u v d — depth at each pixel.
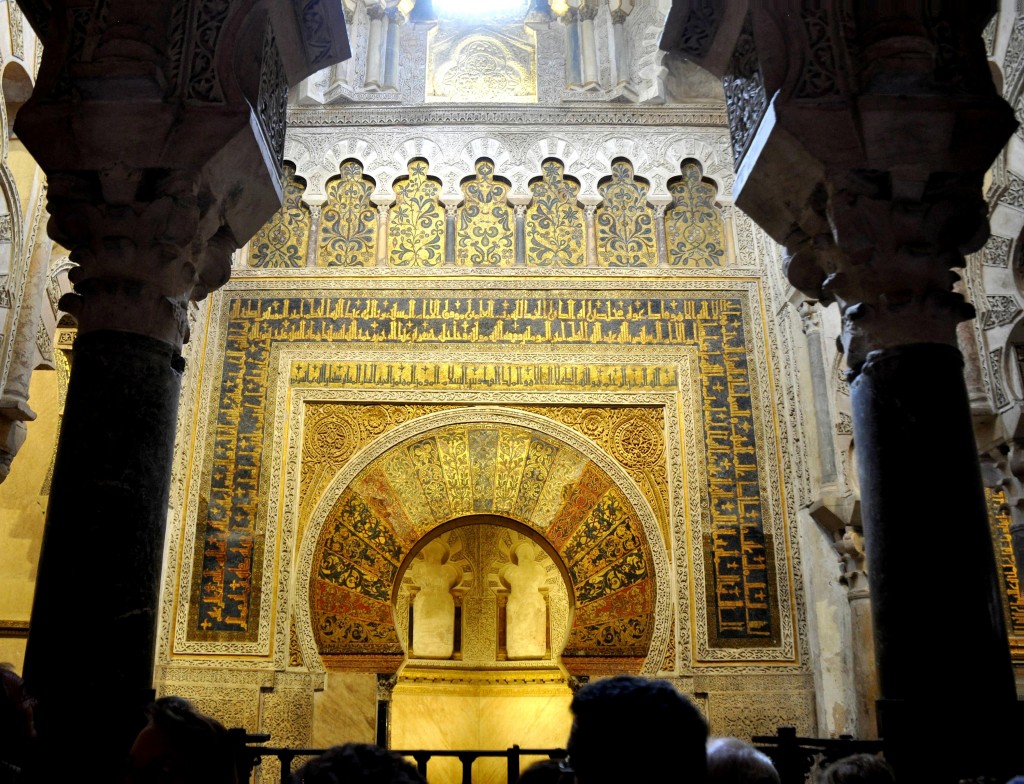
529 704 11.40
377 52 9.47
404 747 11.07
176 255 4.04
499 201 9.05
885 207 4.05
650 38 9.48
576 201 9.06
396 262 8.83
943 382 3.92
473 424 8.34
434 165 9.10
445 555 11.93
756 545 8.04
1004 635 3.68
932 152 4.06
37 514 9.15
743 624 7.84
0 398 5.96
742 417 8.38
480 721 11.61
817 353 8.05
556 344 8.55
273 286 8.70
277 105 4.62
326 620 7.77
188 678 7.53
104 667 3.56
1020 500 6.72
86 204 4.00
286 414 8.30
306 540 7.94
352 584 7.89
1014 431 6.44
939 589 3.65
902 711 3.58
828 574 7.80
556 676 11.26
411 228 8.95
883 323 4.02
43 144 4.00
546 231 8.97
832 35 4.23
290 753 3.95
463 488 8.17
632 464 8.24
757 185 4.43
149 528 3.81
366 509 8.08
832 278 4.16
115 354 3.89
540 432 8.31
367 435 8.29
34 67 6.18
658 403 8.41
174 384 4.07
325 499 8.06
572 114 9.29
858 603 7.48
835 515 7.59
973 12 4.25
